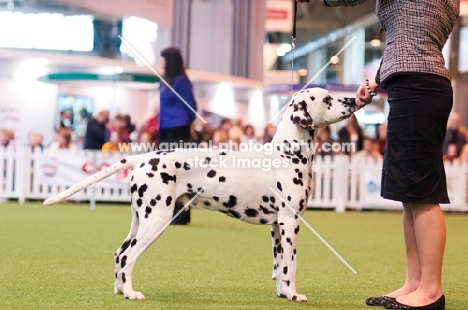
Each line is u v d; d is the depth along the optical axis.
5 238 9.29
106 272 6.70
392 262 7.99
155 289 5.92
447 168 16.17
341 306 5.32
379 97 19.42
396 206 16.36
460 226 12.92
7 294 5.52
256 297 5.62
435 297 5.22
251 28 21.08
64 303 5.19
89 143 16.16
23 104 17.94
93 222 11.73
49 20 18.55
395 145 5.19
